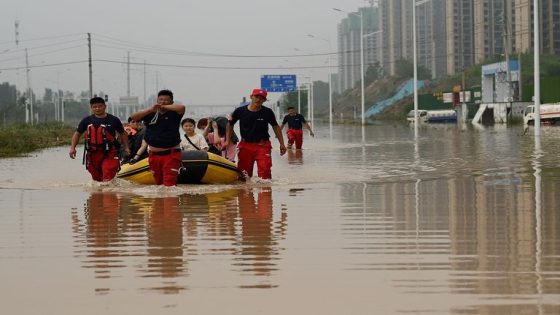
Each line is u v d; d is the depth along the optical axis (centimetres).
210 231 973
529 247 830
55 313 599
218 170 1595
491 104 7825
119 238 931
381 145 3366
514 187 1447
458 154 2538
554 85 8125
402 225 1007
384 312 585
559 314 571
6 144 3638
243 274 719
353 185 1562
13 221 1090
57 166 2345
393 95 13212
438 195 1345
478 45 10688
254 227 1002
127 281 698
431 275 703
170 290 662
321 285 672
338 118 12400
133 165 1631
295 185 1579
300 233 952
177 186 1568
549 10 9281
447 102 10388
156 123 1489
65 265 775
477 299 616
